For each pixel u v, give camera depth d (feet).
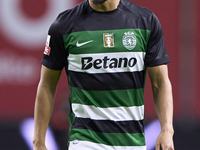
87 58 45.78
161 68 46.96
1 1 86.48
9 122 85.76
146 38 46.11
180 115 87.45
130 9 46.52
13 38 86.58
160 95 47.21
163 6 86.43
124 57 45.65
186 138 86.38
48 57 47.32
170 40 87.04
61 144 79.36
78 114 46.91
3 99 86.07
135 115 46.55
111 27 45.75
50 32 46.75
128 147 46.47
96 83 45.83
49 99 48.21
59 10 87.40
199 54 87.25
